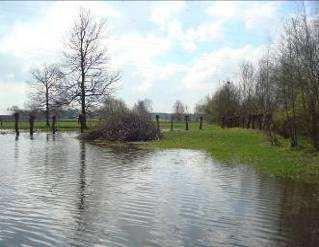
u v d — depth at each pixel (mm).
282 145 32688
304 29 30781
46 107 68750
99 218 13172
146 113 47281
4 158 27047
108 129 43938
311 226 12711
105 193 16672
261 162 25219
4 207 14219
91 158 27766
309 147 30125
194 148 35469
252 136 41875
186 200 15680
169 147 36469
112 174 21188
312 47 29969
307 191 17516
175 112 100562
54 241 11055
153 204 15016
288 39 31812
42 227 12164
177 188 17812
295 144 31109
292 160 24938
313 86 29516
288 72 31219
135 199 15711
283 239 11570
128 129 43188
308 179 20062
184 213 13922
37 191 16812
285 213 14078
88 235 11562
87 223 12625
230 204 15180
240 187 18125
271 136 35125
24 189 17125
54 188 17469
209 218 13391
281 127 36531
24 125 71812
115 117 44969
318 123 29453
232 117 64125
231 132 47594
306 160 24781
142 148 35562
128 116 44562
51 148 34312
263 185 18625
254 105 58688
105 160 26766
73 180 19359
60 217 13195
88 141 42688
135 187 17938
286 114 33312
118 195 16344
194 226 12562
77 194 16406
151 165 24625
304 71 30078
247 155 28719
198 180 19688
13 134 52875
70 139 45062
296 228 12508
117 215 13547
